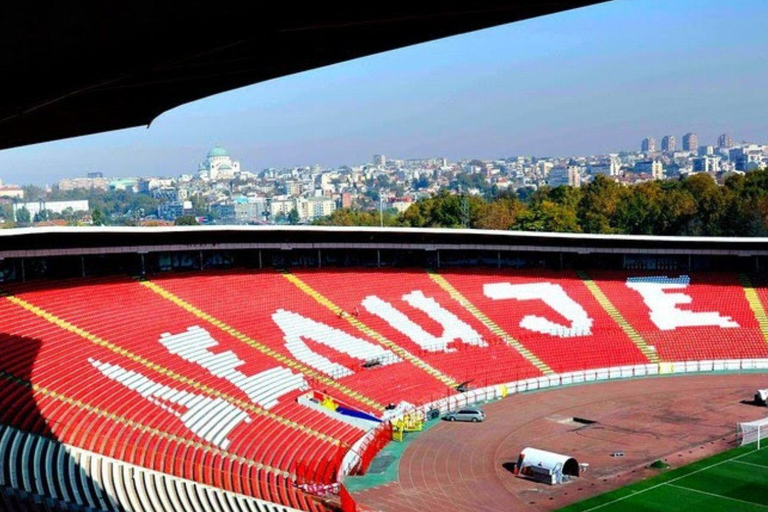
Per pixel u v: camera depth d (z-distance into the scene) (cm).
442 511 4462
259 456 4819
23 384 4600
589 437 5828
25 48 1416
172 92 2305
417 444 5728
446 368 7156
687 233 14275
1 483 3325
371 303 7862
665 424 6097
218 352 6162
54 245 6438
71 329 5706
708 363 7781
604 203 15638
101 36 1403
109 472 3853
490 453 5506
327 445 5322
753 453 5372
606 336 8050
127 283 6856
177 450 4466
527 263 9281
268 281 7738
